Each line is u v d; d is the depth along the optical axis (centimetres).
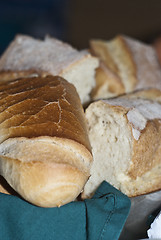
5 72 40
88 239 29
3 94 32
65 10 126
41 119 29
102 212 30
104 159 36
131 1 119
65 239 29
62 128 29
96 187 35
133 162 33
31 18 116
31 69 39
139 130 33
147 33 119
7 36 102
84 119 33
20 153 28
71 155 29
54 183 27
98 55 46
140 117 34
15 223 29
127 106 35
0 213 29
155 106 38
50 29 115
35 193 27
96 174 36
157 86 45
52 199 27
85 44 123
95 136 36
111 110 35
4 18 111
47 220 29
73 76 40
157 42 67
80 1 126
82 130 31
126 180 34
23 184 27
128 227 32
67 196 28
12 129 29
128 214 30
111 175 35
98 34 126
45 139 28
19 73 40
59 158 28
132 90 44
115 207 30
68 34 122
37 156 28
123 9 121
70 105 32
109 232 29
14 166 28
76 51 42
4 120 30
